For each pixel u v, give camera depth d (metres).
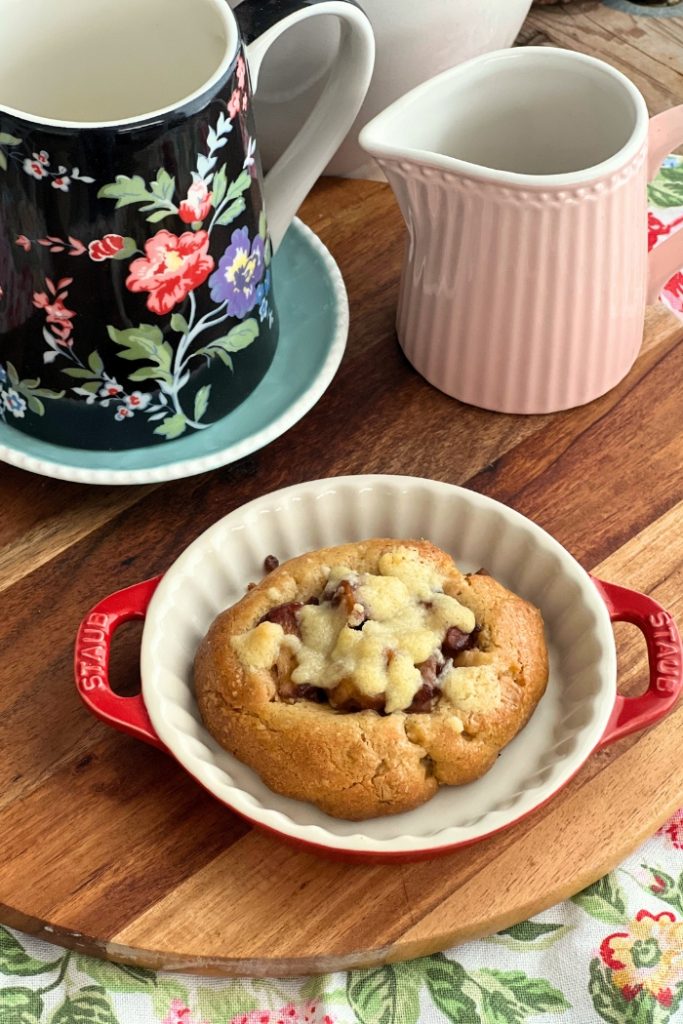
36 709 0.52
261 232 0.55
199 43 0.53
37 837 0.50
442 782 0.49
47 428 0.56
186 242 0.52
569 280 0.55
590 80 0.56
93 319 0.52
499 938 0.51
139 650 0.53
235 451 0.56
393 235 0.64
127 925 0.49
